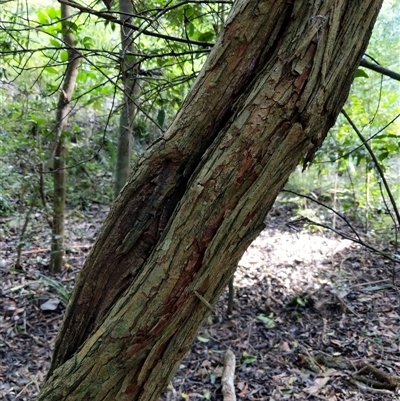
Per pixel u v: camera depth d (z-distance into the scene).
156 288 0.76
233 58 0.74
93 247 0.87
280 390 2.46
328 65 0.70
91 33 3.69
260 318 3.19
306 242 4.70
